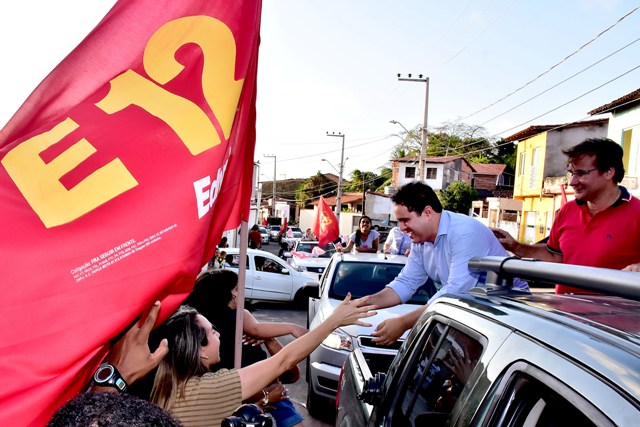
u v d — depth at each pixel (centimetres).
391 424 250
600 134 3072
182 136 252
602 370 131
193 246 237
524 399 153
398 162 5581
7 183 216
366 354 538
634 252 329
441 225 363
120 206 228
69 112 242
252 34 291
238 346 325
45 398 191
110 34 261
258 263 1445
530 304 194
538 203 3253
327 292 699
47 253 207
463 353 203
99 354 210
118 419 115
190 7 277
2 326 194
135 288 218
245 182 338
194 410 238
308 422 593
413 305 634
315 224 1902
